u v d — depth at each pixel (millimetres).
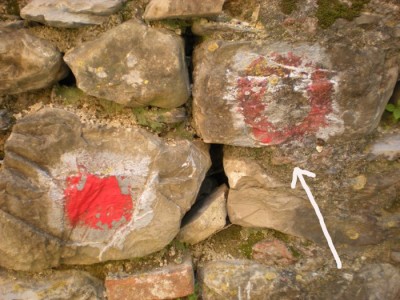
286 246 1688
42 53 1407
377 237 1644
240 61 1428
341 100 1460
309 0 1365
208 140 1562
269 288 1668
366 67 1416
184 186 1537
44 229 1505
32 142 1450
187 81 1473
